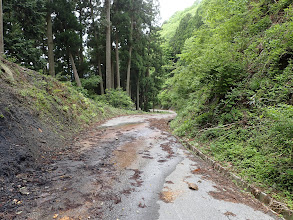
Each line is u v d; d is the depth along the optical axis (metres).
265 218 2.30
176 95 10.65
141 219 2.17
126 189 2.88
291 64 3.99
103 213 2.26
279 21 5.20
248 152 3.77
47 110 6.19
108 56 18.14
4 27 9.70
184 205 2.50
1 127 3.65
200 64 5.90
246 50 5.46
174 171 3.70
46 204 2.38
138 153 4.83
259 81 4.76
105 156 4.45
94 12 18.98
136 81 25.92
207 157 4.37
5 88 4.94
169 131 8.31
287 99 3.89
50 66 13.84
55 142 4.97
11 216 2.10
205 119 6.21
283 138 2.94
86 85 17.88
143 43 24.17
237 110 5.04
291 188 2.70
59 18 14.76
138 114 17.59
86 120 8.72
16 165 3.20
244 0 5.74
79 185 2.93
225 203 2.60
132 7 20.67
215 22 7.66
